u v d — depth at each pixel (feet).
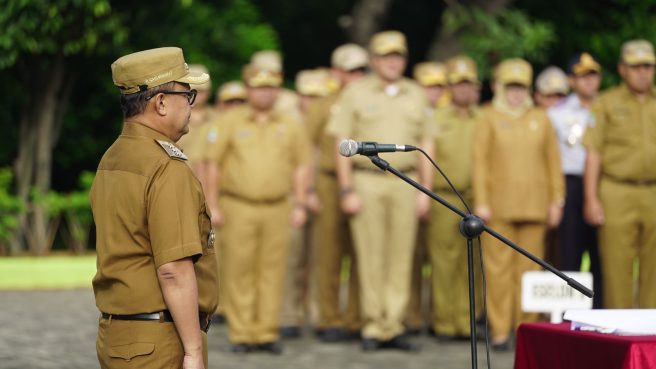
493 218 67.41
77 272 102.99
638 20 130.31
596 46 130.21
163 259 30.81
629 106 63.41
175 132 32.07
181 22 115.96
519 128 67.10
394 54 65.72
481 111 73.92
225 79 118.83
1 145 115.03
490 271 67.46
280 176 65.77
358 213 65.67
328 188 72.64
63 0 102.94
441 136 72.84
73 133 119.14
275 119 66.49
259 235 65.77
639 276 64.39
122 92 32.01
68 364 60.23
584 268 84.79
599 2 131.34
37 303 86.94
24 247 108.27
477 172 67.31
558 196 67.72
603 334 35.22
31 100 110.63
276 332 65.92
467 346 69.82
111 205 31.45
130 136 31.76
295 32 146.61
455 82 72.84
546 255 74.90
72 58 111.86
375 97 65.72
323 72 81.51
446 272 72.49
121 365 31.22
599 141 63.98
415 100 66.08
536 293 53.11
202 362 31.30
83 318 78.23
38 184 110.63
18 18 103.09
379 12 128.26
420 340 72.84
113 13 108.17
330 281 72.79
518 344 37.99
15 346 65.87
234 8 122.21
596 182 64.23
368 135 65.57
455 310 72.54
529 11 132.05
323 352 66.49
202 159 71.41
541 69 132.16
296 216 67.46
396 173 34.73
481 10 121.60
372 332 66.59
